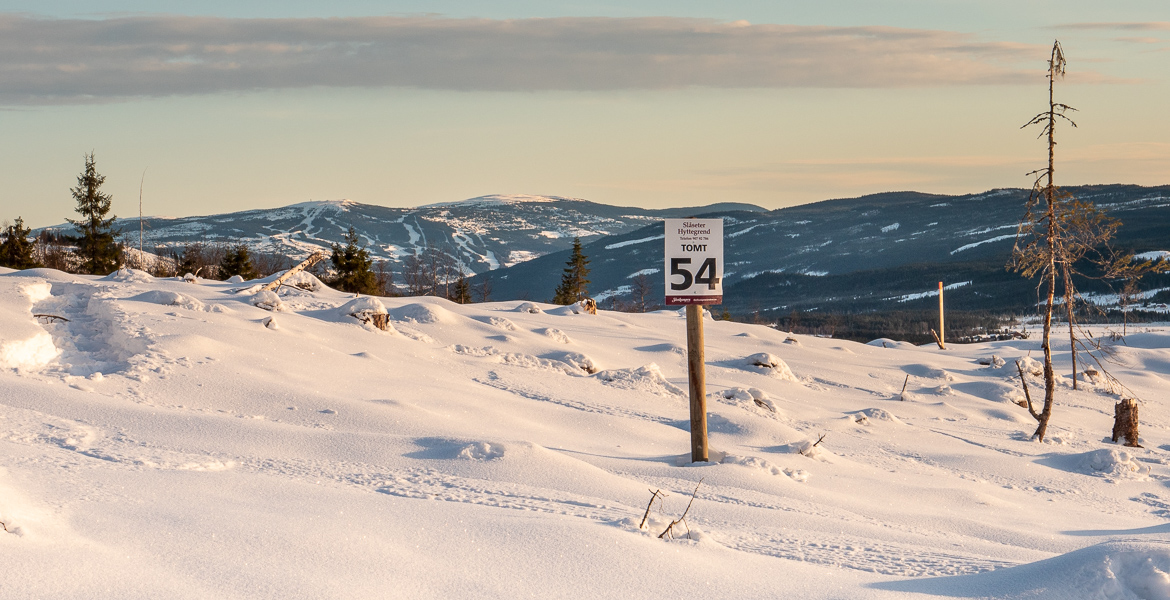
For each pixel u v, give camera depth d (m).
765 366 24.70
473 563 5.64
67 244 75.19
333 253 72.88
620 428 14.98
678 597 5.27
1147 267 20.62
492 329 24.34
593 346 25.91
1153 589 5.03
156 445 9.77
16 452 8.01
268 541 5.66
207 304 20.38
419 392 15.48
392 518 6.61
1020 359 30.75
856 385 25.77
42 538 5.16
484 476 9.57
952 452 16.36
